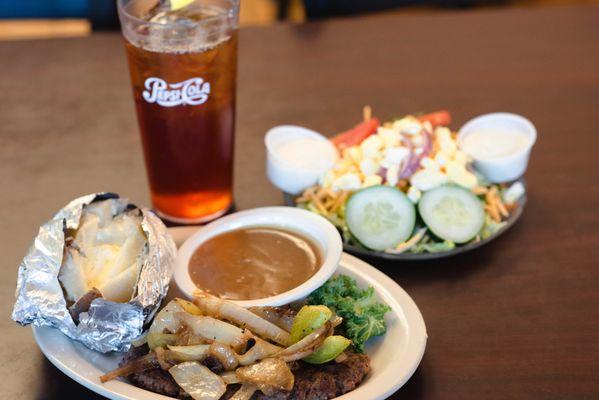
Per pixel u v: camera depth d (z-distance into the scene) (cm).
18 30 133
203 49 60
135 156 75
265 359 49
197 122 63
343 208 66
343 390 49
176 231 62
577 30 98
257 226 61
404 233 63
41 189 70
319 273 55
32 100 83
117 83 86
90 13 99
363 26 97
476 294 60
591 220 68
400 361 50
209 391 48
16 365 53
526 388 52
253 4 156
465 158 68
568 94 85
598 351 55
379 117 81
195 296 53
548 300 59
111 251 55
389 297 56
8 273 61
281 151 70
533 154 76
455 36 96
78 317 51
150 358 50
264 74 88
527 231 67
